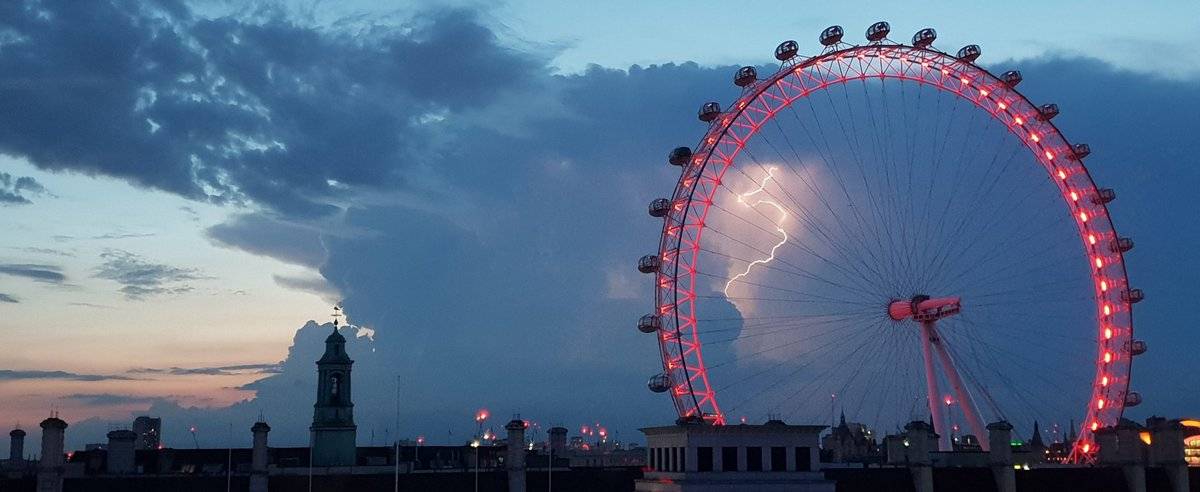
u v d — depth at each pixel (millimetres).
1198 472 132875
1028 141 154750
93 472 111125
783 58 141500
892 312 145375
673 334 139750
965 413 145750
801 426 111938
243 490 108812
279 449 125062
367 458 130375
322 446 124250
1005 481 123375
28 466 119875
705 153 140875
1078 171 154750
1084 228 155500
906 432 128625
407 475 113688
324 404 125688
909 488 121125
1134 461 130000
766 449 111188
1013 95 151125
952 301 139125
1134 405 154500
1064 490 127812
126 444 112938
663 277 141875
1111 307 155500
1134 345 154875
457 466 133500
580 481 120625
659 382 139750
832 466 128000
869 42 143500
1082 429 155250
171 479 106812
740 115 139875
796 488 110562
